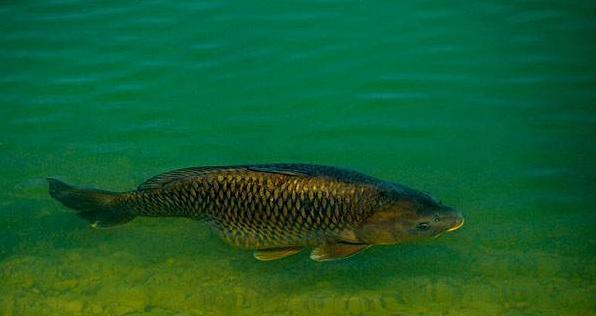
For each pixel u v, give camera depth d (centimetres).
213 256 184
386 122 213
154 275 181
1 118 219
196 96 223
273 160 204
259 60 234
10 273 182
